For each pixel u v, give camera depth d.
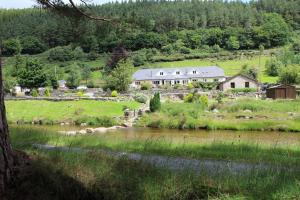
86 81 97.00
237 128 34.09
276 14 166.50
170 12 161.38
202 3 186.50
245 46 149.38
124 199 6.73
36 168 6.54
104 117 40.94
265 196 6.63
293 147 14.78
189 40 152.25
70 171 7.21
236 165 10.11
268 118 38.00
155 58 133.12
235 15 170.75
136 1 156.00
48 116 42.94
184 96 58.91
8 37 140.62
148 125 37.84
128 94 57.72
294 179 7.38
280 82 80.00
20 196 6.00
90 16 11.81
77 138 15.62
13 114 44.16
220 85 78.75
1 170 6.03
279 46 147.12
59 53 129.00
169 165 9.38
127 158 9.11
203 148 13.80
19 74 83.62
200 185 7.18
